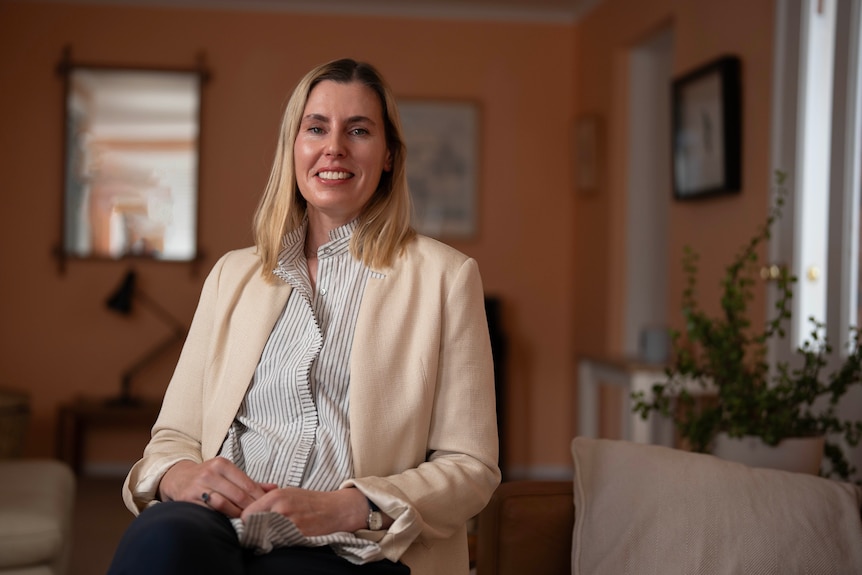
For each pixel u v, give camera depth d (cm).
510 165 572
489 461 158
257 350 164
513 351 572
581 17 565
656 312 507
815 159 308
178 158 552
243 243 554
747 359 344
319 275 167
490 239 571
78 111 546
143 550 123
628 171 505
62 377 548
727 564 159
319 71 169
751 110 350
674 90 410
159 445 166
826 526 162
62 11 545
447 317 162
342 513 143
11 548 252
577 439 191
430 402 158
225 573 124
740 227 357
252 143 555
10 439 423
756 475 171
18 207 544
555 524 183
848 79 292
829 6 303
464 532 162
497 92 571
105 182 549
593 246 535
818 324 253
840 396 273
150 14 550
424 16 565
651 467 176
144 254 551
